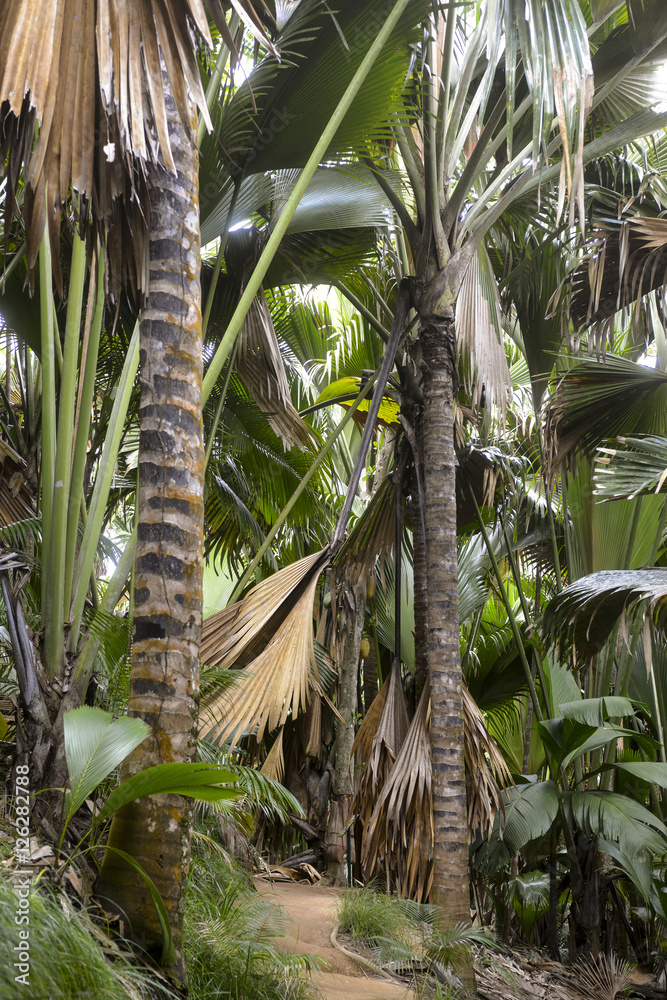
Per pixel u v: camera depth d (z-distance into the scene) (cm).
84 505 401
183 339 240
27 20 192
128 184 245
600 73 509
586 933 558
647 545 635
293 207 365
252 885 398
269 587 403
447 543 451
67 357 348
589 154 501
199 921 280
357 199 519
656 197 563
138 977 181
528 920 661
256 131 426
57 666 315
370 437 466
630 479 490
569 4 330
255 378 546
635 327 570
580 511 649
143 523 231
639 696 673
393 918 413
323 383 830
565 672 720
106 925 203
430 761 444
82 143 207
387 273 665
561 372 582
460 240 493
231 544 723
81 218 242
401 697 492
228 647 382
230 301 519
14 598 306
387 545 566
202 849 374
